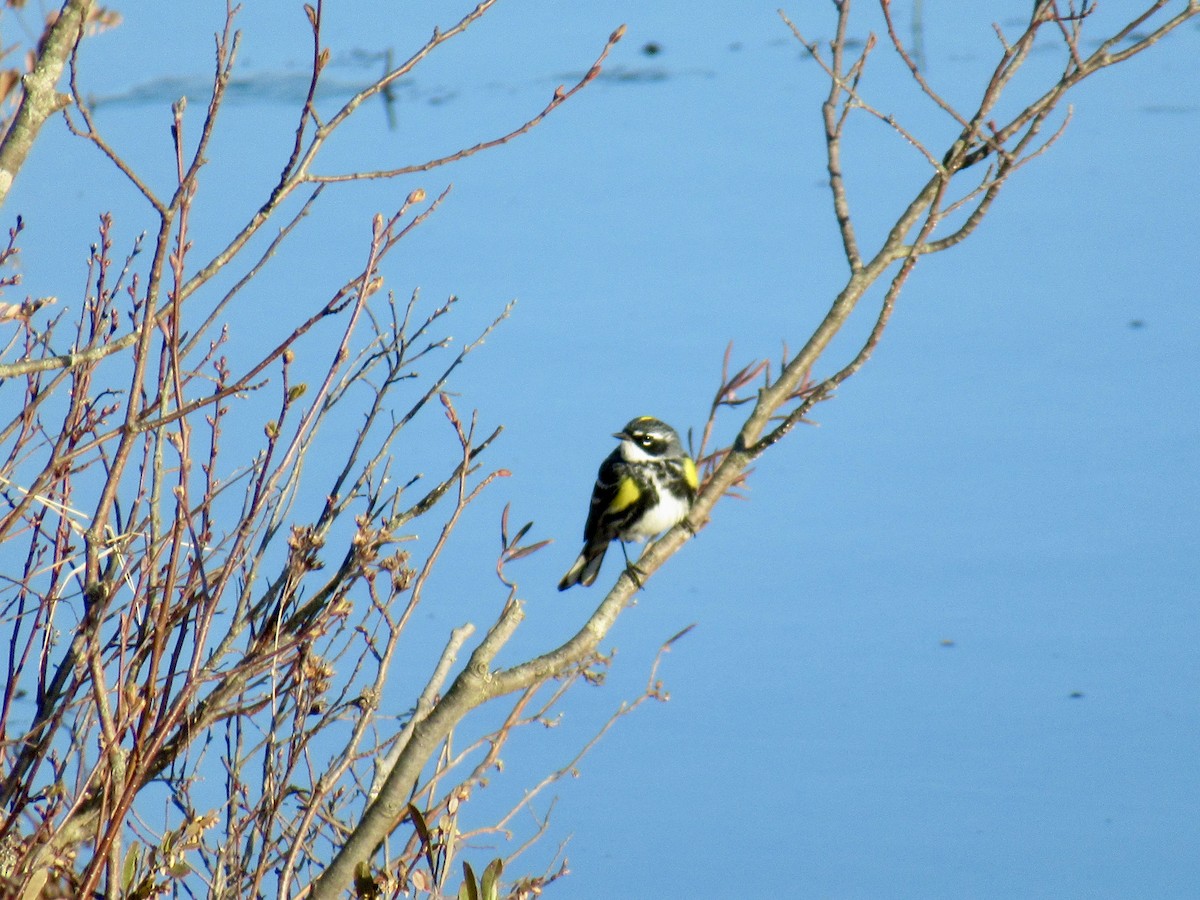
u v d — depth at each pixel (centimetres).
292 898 865
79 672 861
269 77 3828
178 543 781
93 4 837
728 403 1134
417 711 925
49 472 826
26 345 934
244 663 870
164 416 764
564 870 1282
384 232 923
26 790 868
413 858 877
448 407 867
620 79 3791
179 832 883
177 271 754
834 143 1040
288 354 832
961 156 973
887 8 952
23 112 802
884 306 970
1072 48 966
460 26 798
